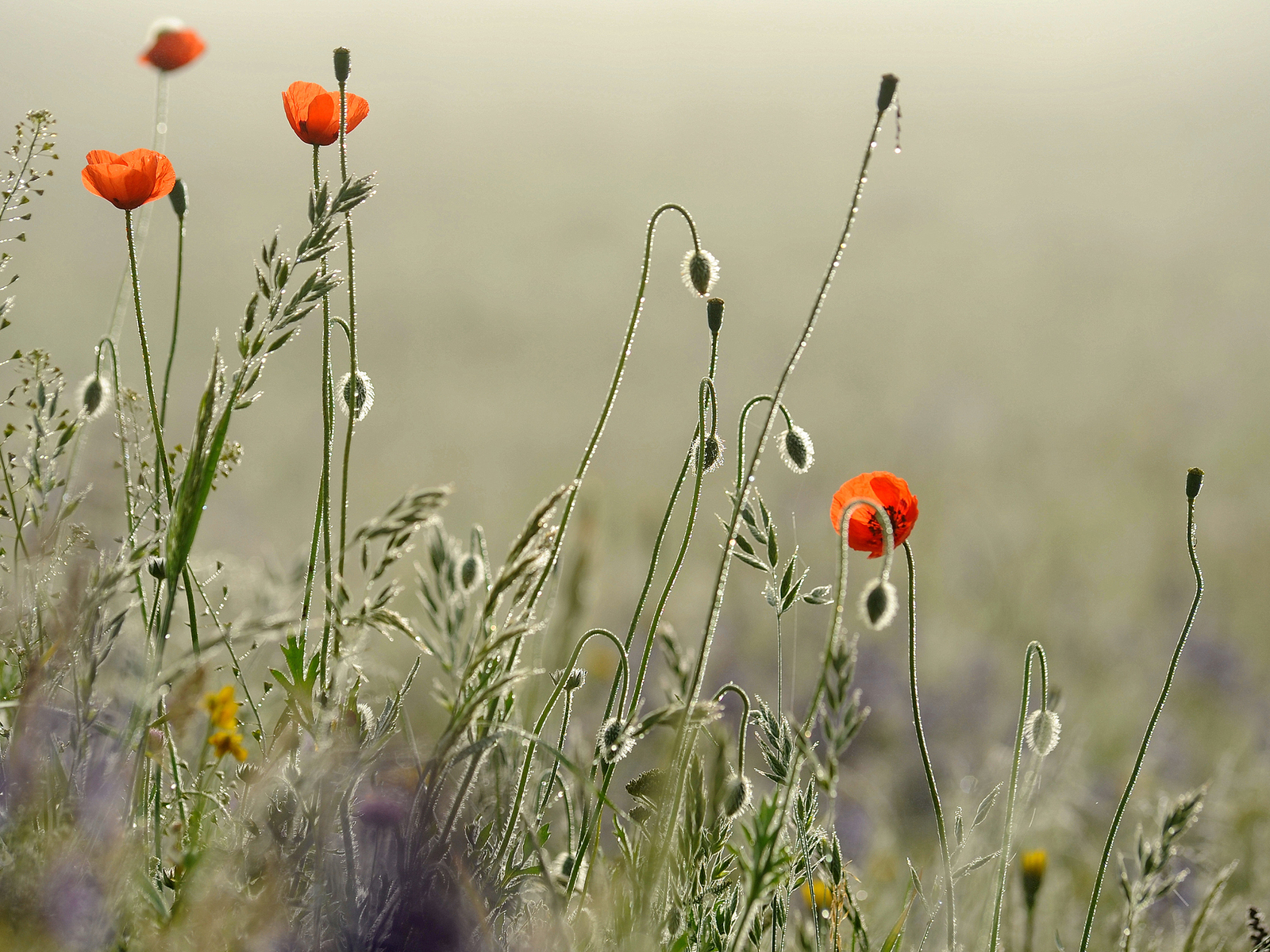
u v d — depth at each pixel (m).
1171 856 3.14
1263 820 3.50
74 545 3.12
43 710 3.02
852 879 3.23
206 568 3.30
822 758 3.23
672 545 5.94
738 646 4.80
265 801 3.07
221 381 3.08
